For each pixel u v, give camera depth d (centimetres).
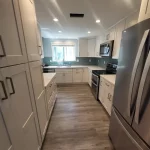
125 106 116
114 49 267
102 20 231
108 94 222
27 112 103
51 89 237
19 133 85
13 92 73
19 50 90
